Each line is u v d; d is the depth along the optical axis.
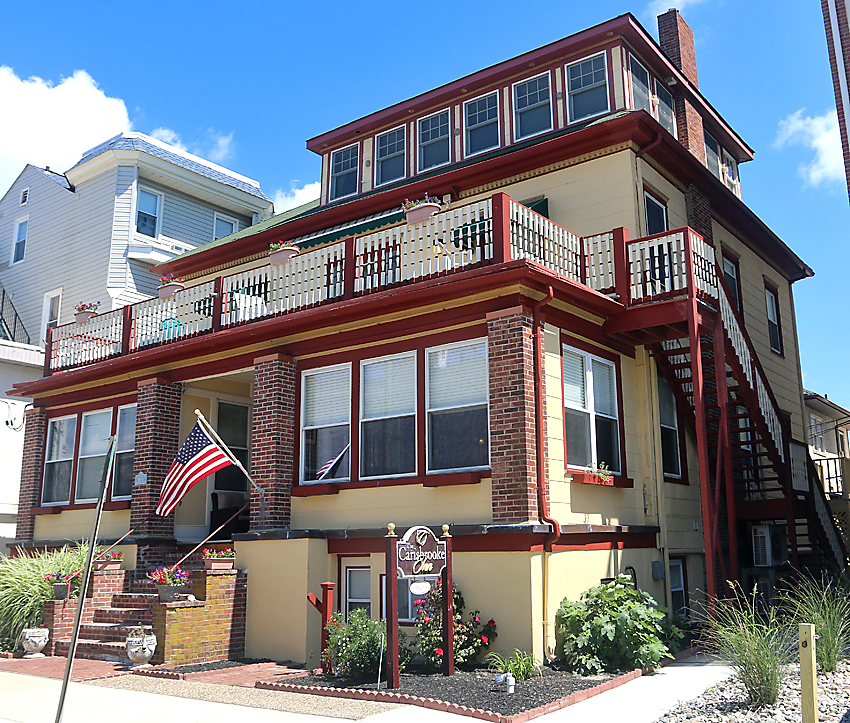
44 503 17.23
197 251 21.70
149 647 10.59
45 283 26.95
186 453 12.69
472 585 10.11
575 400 11.52
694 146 17.86
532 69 17.02
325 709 7.85
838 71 12.92
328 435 12.60
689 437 14.35
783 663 8.48
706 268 12.73
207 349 14.09
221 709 8.00
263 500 12.57
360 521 11.80
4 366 21.78
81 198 26.45
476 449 10.83
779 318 20.67
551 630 9.82
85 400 16.84
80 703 8.45
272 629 11.51
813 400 25.81
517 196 15.44
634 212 13.82
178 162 27.08
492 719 7.19
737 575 12.51
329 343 12.70
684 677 9.10
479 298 10.93
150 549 14.41
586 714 7.43
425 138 18.58
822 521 16.42
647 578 12.23
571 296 11.20
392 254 12.52
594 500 11.48
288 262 13.86
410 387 11.72
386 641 9.13
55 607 12.45
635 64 16.45
